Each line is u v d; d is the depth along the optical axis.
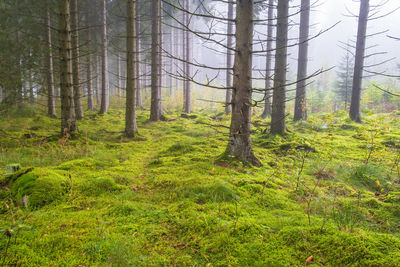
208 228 3.13
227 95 19.44
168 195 4.39
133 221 3.40
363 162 6.92
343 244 2.60
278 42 10.16
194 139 10.71
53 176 4.38
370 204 4.19
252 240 2.88
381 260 2.31
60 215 3.46
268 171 5.93
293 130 12.30
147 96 31.62
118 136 10.89
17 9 12.77
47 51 13.00
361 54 13.84
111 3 20.91
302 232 2.91
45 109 16.80
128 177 5.30
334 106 25.47
